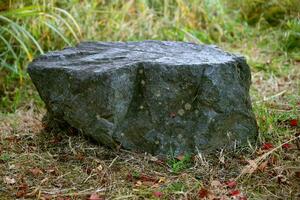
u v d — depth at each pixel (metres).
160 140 2.26
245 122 2.33
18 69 3.27
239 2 4.29
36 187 2.12
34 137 2.49
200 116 2.26
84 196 2.08
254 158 2.29
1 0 3.33
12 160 2.31
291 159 2.28
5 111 3.02
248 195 2.07
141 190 2.09
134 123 2.27
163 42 2.58
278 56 3.63
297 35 3.76
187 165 2.24
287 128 2.53
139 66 2.23
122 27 3.65
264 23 4.10
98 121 2.28
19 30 3.28
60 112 2.37
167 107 2.24
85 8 3.63
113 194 2.08
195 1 4.04
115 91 2.21
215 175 2.18
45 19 3.36
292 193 2.08
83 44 2.61
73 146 2.36
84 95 2.28
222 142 2.31
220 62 2.24
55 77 2.34
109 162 2.26
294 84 3.15
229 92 2.26
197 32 3.89
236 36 3.94
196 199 2.06
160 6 4.00
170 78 2.21
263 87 3.13
